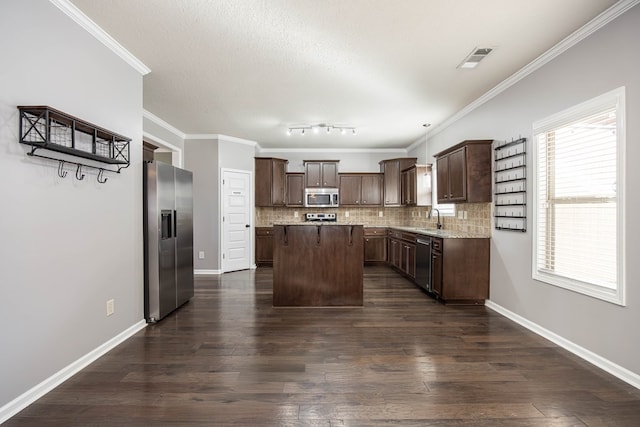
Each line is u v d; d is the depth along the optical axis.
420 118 4.66
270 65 2.95
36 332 1.85
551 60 2.70
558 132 2.70
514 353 2.46
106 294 2.49
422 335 2.83
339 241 3.76
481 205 3.88
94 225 2.36
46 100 1.95
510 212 3.31
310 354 2.44
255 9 2.13
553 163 2.76
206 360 2.33
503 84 3.34
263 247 6.35
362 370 2.19
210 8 2.12
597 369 2.21
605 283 2.26
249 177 6.11
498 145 3.50
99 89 2.42
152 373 2.14
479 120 3.89
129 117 2.80
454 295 3.74
